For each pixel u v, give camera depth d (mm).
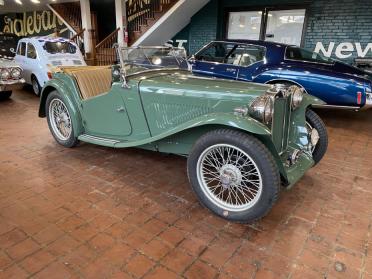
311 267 1718
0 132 4012
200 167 2184
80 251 1807
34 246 1840
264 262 1750
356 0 6410
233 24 8250
